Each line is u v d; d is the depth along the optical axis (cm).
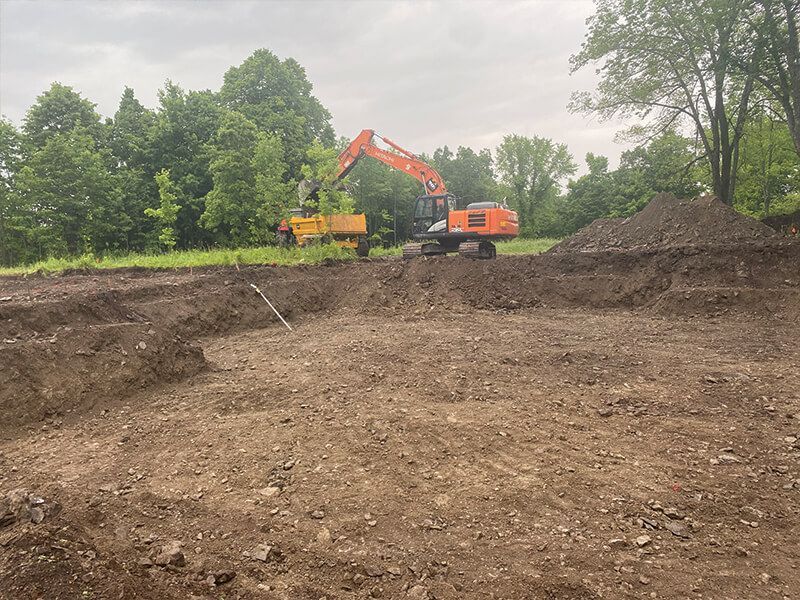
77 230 2423
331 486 434
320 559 334
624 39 1745
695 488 421
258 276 1305
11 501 334
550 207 4488
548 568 323
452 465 470
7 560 258
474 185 5047
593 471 453
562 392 652
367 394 655
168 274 1413
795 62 1441
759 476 439
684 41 1673
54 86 2673
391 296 1362
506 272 1415
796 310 1034
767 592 301
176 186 2681
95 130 2758
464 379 706
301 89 3556
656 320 1110
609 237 1623
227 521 380
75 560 269
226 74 3341
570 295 1341
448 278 1402
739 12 1484
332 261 1681
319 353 869
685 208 1534
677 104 2017
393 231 3900
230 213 2333
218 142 2498
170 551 323
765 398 609
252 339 1016
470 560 333
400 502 409
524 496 414
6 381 588
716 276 1225
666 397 622
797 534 360
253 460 484
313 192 1930
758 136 2333
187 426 573
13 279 1391
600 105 1984
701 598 296
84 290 1065
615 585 307
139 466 480
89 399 627
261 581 309
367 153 1952
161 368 716
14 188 2292
